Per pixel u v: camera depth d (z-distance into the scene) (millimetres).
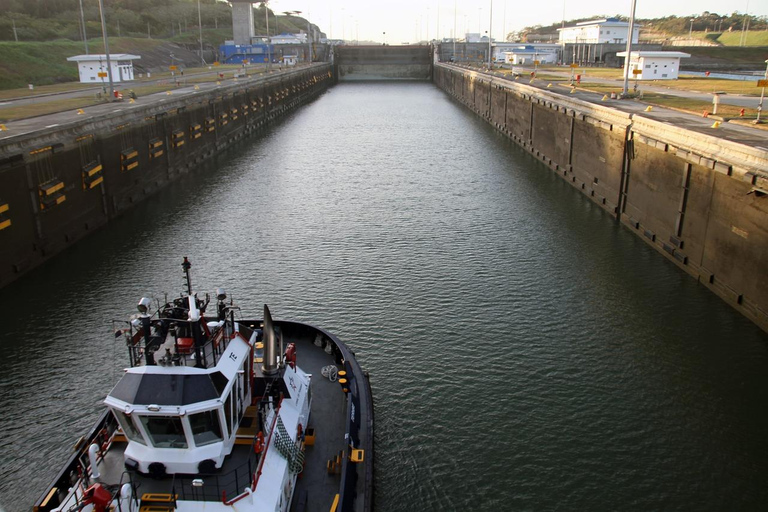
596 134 52250
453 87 147250
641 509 18250
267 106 106062
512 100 86688
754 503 18547
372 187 56188
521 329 28766
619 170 46812
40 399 23234
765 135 37000
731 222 31234
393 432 21375
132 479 12703
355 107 127062
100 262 37031
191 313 12820
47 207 36812
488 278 34781
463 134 90062
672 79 96625
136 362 13320
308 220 45625
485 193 54750
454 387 24016
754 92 69438
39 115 53531
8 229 33438
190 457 12805
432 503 18312
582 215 48250
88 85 96062
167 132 59062
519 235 42719
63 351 26625
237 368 13531
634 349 27078
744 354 26719
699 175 34781
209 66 162875
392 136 87438
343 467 15062
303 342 21703
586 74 116688
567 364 25797
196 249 39281
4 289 32969
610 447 20828
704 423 22172
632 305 31484
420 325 28969
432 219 46156
